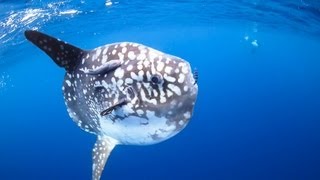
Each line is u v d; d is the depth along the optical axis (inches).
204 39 1545.3
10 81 1366.9
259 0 576.4
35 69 1162.6
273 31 1060.5
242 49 2159.2
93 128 117.1
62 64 110.5
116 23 729.6
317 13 618.8
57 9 487.5
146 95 92.2
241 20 850.1
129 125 99.0
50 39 105.6
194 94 87.5
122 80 95.5
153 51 94.7
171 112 90.7
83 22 629.6
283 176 1784.0
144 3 582.9
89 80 104.7
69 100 117.2
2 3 414.0
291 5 589.0
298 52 1905.8
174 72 89.1
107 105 101.7
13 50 660.7
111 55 100.4
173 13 717.3
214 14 748.6
